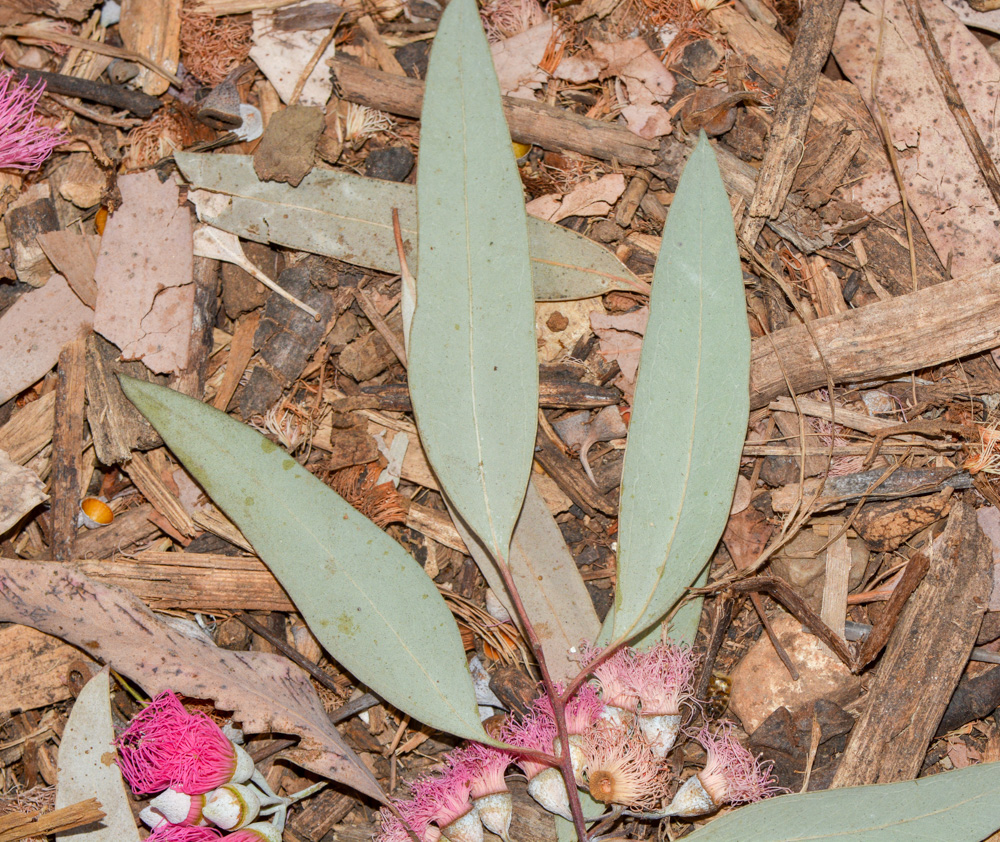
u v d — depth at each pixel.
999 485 0.51
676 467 0.49
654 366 0.49
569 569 0.50
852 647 0.51
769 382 0.51
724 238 0.49
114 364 0.52
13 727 0.51
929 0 0.53
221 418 0.49
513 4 0.53
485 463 0.49
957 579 0.50
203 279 0.52
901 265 0.52
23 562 0.50
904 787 0.47
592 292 0.52
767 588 0.50
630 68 0.53
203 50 0.53
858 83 0.53
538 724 0.49
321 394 0.52
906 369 0.51
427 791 0.49
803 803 0.48
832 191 0.52
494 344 0.49
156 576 0.51
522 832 0.50
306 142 0.52
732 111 0.52
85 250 0.52
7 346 0.52
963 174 0.52
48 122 0.53
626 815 0.49
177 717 0.49
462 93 0.49
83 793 0.49
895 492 0.51
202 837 0.49
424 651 0.49
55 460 0.51
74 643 0.50
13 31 0.53
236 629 0.51
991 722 0.51
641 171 0.53
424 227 0.49
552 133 0.52
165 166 0.52
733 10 0.53
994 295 0.51
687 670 0.50
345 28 0.53
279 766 0.51
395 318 0.52
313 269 0.52
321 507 0.49
